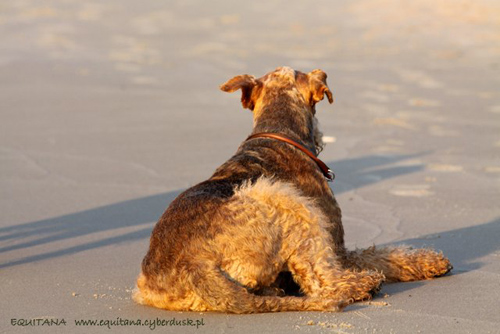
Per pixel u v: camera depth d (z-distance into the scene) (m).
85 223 10.69
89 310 7.24
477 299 7.29
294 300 6.91
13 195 12.11
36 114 18.30
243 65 24.48
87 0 42.66
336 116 17.73
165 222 7.09
